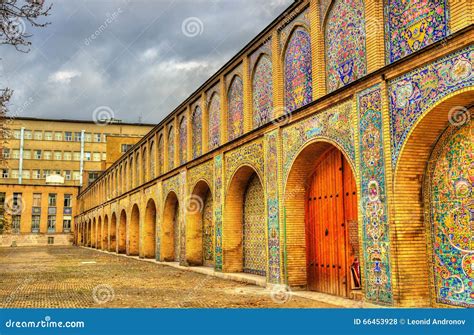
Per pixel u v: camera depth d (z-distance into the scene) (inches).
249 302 374.0
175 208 844.0
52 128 2338.8
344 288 387.5
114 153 1608.0
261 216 536.7
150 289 468.4
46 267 765.9
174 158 804.6
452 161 286.7
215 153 615.5
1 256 1104.2
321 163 427.5
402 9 314.5
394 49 319.3
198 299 394.6
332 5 392.5
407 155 299.0
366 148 329.7
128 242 1091.3
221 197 586.9
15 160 2267.5
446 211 288.8
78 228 2006.6
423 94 284.7
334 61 386.9
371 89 327.3
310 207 440.8
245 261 569.9
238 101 571.8
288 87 459.5
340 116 362.9
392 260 298.0
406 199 300.2
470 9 260.2
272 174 467.5
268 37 498.0
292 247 436.8
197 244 715.4
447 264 286.7
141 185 984.3
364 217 327.6
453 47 262.1
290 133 439.8
